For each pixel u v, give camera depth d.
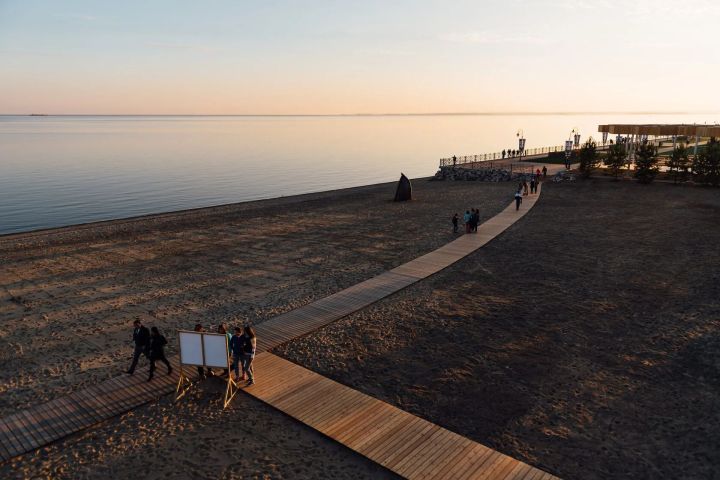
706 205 32.09
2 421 9.88
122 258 23.56
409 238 26.52
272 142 155.62
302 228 30.45
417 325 14.59
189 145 139.25
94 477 8.29
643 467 8.30
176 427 9.71
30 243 27.16
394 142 154.00
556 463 8.43
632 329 13.85
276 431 9.52
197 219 34.62
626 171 48.03
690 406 10.07
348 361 12.39
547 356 12.41
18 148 120.38
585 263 20.39
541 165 57.16
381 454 8.62
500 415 9.89
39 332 14.74
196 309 16.48
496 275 19.28
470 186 47.81
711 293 16.34
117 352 13.27
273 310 16.22
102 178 67.94
